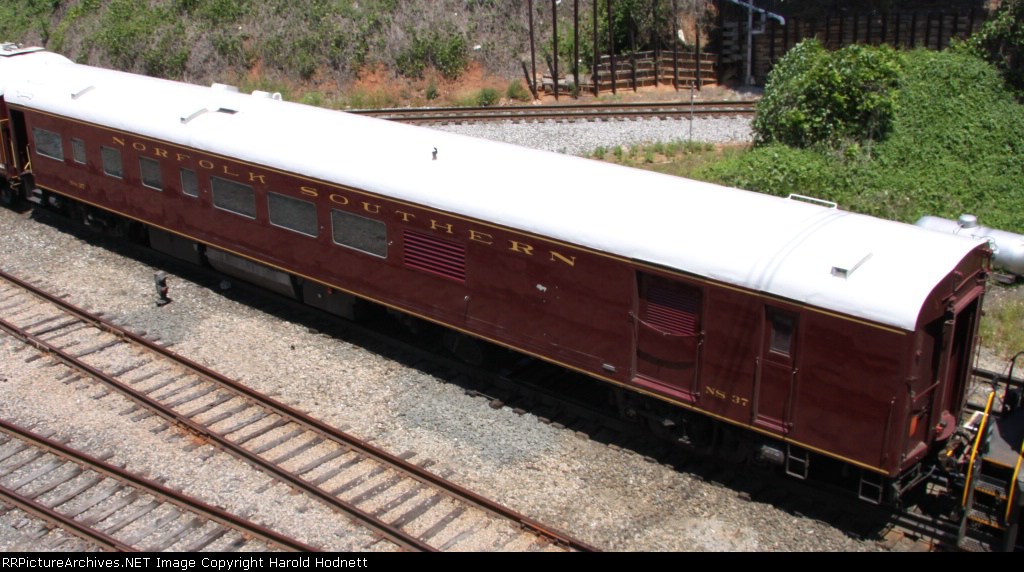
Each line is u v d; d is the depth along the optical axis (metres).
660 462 12.02
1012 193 20.42
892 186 19.70
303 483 11.33
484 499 10.97
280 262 15.59
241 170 15.49
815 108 21.58
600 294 11.70
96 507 11.20
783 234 10.67
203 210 16.56
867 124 21.62
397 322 15.78
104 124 17.75
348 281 14.66
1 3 37.44
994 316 15.48
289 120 15.81
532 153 13.69
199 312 16.44
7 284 17.42
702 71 29.62
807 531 10.67
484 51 29.56
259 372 14.38
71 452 12.08
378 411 13.27
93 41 32.84
